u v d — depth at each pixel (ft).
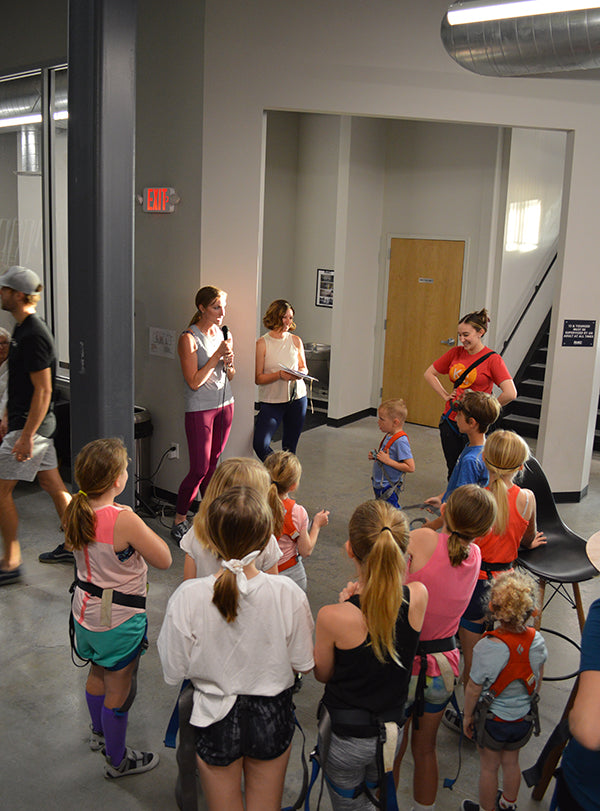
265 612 7.04
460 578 8.46
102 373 13.30
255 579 7.07
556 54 15.49
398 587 7.00
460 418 12.02
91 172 12.75
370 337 30.78
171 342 18.80
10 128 22.20
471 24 15.93
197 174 17.70
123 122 12.82
